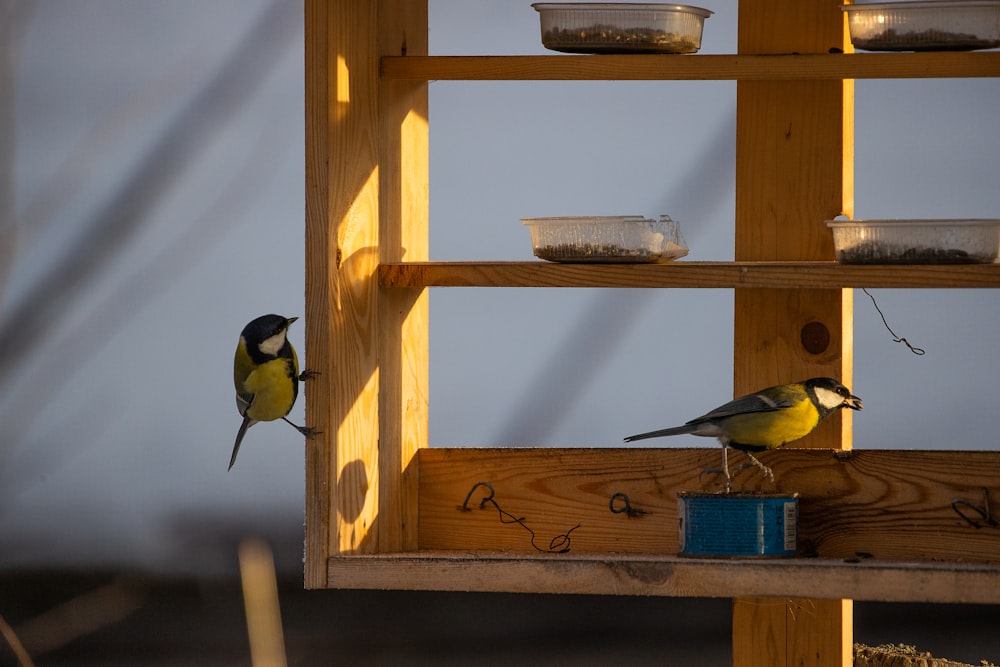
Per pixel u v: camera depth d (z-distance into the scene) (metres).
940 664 8.41
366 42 7.64
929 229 7.13
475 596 12.74
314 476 7.27
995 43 7.33
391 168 7.96
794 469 7.67
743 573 6.91
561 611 12.56
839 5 7.80
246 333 8.50
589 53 7.71
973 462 7.38
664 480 7.79
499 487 8.04
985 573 6.66
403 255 8.12
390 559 7.24
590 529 7.89
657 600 12.67
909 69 7.27
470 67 7.66
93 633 11.12
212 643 11.09
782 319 7.99
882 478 7.53
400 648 11.55
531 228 7.66
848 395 7.49
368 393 7.66
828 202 7.95
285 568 12.03
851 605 8.25
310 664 11.20
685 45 7.62
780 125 8.02
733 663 8.12
